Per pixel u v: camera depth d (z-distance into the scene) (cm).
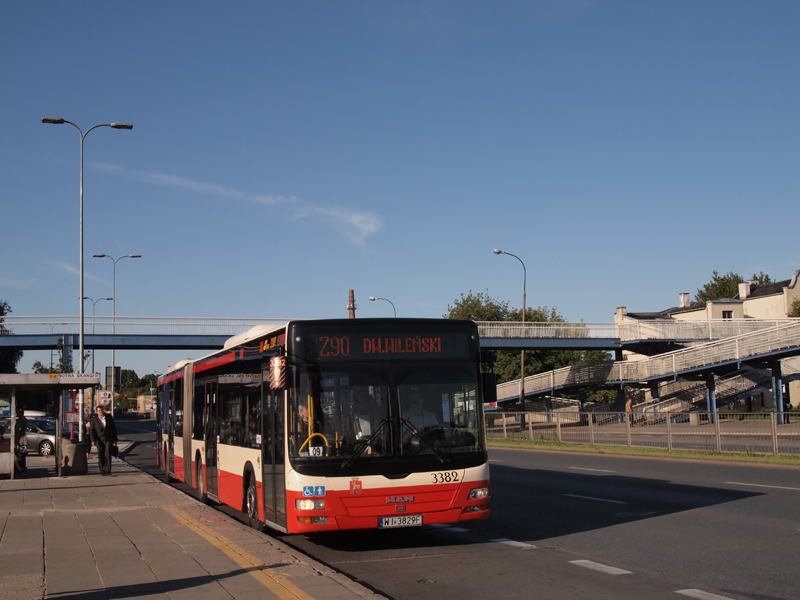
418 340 949
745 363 4434
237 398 1212
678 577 791
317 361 923
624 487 1620
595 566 855
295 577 749
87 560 855
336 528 881
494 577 810
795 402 5644
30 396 5691
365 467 893
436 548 988
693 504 1321
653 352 5397
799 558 868
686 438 2483
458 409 941
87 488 1750
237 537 998
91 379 2027
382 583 794
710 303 6825
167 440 2041
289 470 898
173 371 1967
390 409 918
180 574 772
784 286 6519
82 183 2984
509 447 3325
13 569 809
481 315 7394
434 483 906
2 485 1834
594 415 2958
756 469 1930
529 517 1241
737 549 927
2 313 6550
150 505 1409
